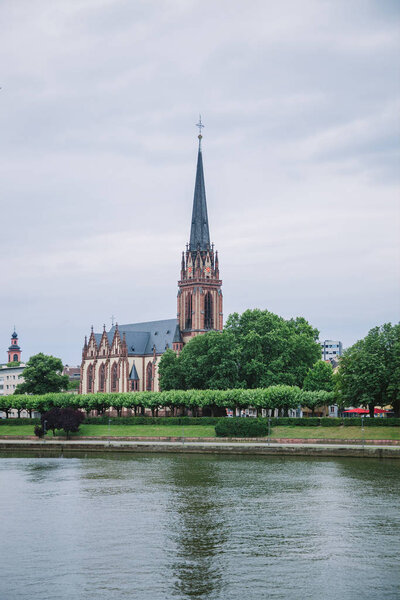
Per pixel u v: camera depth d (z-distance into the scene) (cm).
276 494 10081
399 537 7512
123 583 6106
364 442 15475
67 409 18850
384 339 16712
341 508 9025
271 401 18362
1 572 6412
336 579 6166
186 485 10988
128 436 17988
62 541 7450
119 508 9188
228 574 6312
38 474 12469
